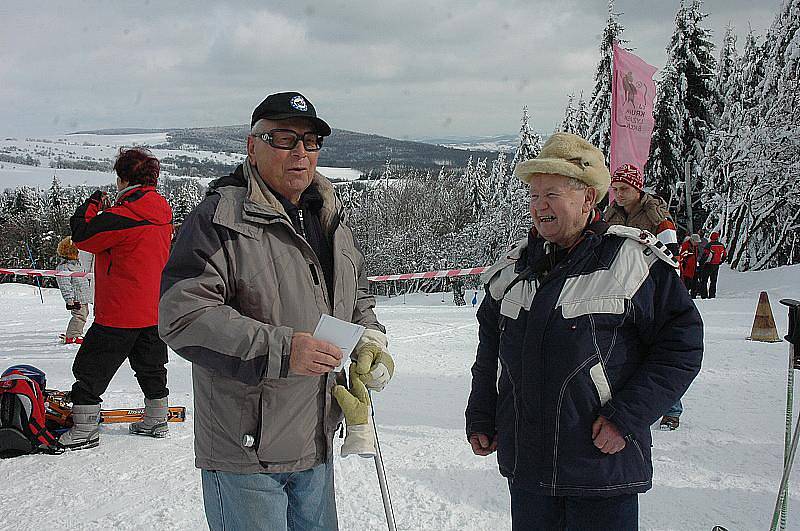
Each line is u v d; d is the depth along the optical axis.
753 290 19.19
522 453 2.40
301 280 2.29
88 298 10.45
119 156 4.84
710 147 28.27
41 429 4.62
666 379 2.25
